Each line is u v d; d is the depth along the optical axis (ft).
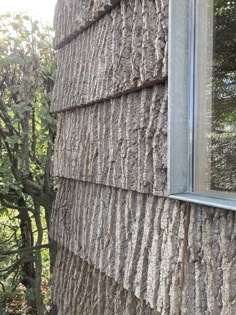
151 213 5.50
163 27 5.11
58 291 9.16
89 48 7.55
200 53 4.95
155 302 5.24
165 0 5.08
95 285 7.39
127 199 6.17
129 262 5.97
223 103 4.95
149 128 5.50
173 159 4.93
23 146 13.04
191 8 4.91
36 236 15.43
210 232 4.41
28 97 12.50
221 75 4.97
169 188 4.93
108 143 6.77
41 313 13.30
